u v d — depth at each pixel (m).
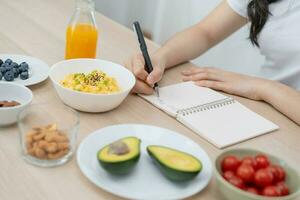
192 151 0.80
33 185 0.69
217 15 1.37
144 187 0.70
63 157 0.74
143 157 0.77
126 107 0.97
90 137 0.78
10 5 1.46
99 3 2.75
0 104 0.82
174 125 0.93
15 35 1.24
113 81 0.98
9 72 0.97
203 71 1.15
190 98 1.03
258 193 0.66
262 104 1.08
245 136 0.91
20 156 0.75
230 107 1.02
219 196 0.72
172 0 2.32
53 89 0.99
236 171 0.69
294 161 0.86
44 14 1.43
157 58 1.15
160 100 1.00
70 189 0.69
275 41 1.30
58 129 0.77
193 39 1.29
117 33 1.39
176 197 0.68
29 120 0.79
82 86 0.92
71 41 1.09
